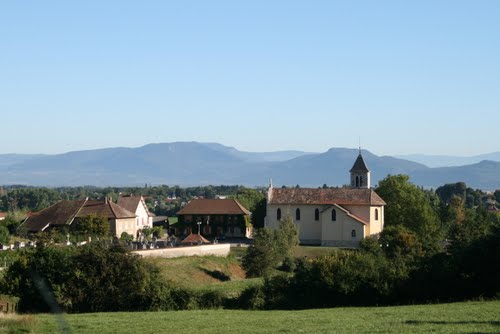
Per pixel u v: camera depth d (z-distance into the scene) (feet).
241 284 319.47
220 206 635.66
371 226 555.28
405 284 247.91
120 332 165.07
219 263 416.46
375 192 583.17
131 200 626.64
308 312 213.46
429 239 433.89
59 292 231.71
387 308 220.02
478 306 210.79
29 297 230.48
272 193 584.81
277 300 250.16
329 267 254.68
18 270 236.63
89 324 178.91
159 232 628.69
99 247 248.52
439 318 180.55
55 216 530.27
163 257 393.70
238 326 174.19
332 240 552.82
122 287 239.09
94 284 236.43
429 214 568.00
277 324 176.76
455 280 248.93
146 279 242.37
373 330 159.22
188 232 633.61
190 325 177.17
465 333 150.00
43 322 172.86
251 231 635.66
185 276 364.38
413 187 581.12
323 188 587.68
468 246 255.50
